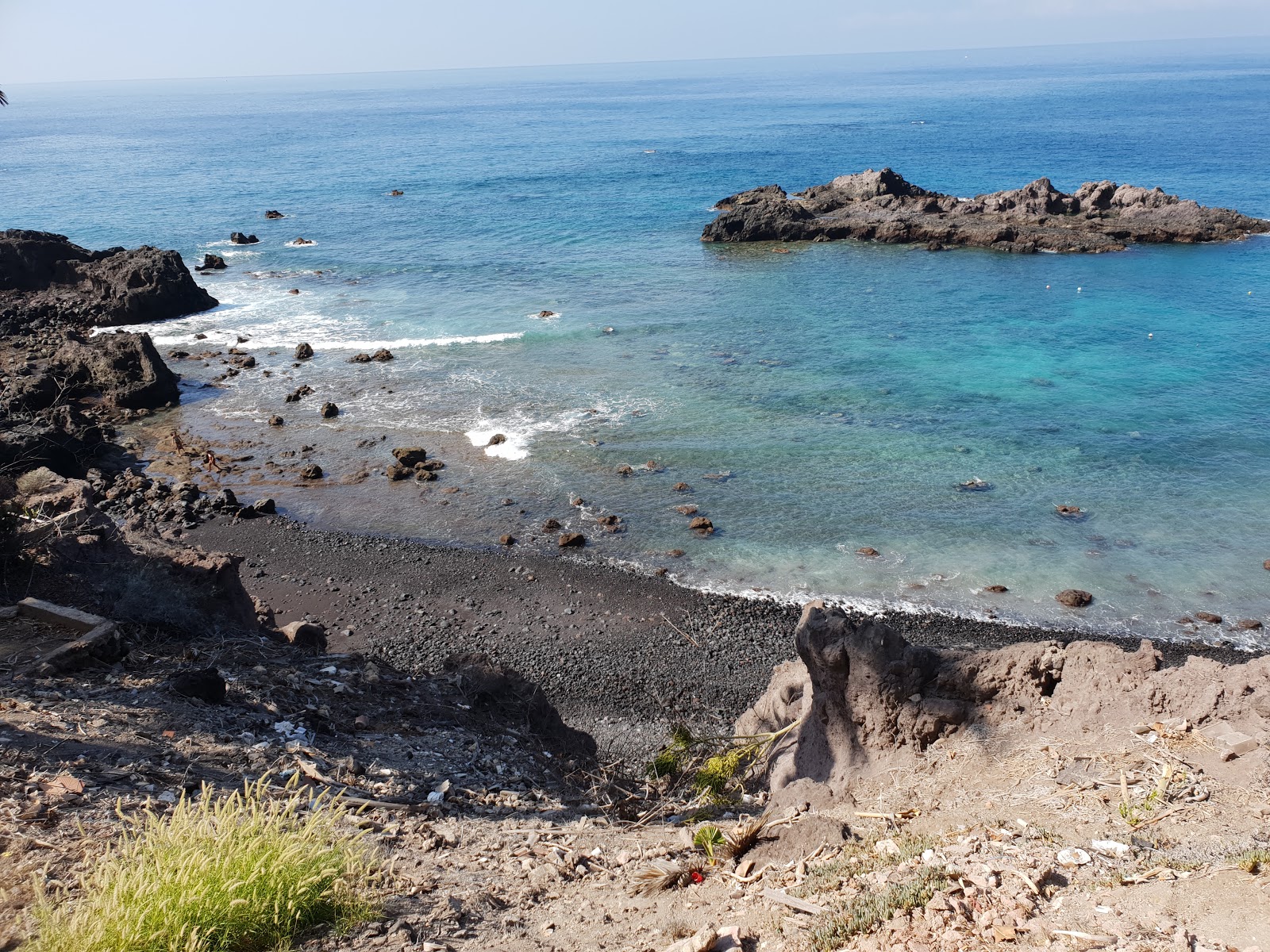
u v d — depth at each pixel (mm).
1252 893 5281
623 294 55594
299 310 53594
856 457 33062
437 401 39125
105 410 38594
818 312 50719
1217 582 24812
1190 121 155250
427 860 7859
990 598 24547
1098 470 31406
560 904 7145
